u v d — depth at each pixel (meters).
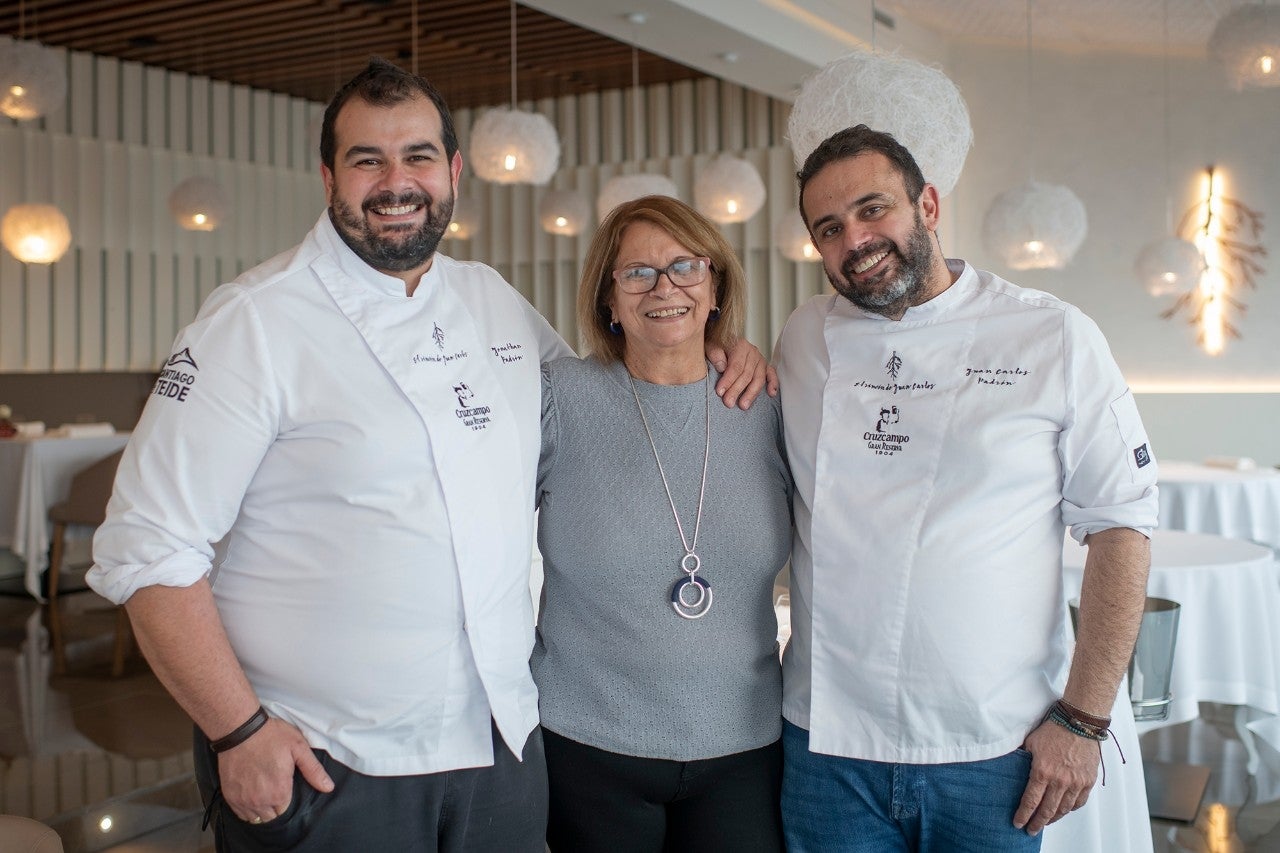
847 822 1.90
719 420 1.99
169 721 4.50
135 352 10.14
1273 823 3.54
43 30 9.05
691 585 1.89
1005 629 1.82
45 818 3.51
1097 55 8.62
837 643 1.90
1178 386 8.46
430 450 1.71
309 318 1.69
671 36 6.66
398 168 1.69
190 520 1.60
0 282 9.27
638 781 1.89
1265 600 3.67
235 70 10.41
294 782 1.65
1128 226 8.58
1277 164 8.13
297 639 1.68
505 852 1.81
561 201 9.13
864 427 1.92
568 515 1.95
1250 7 5.66
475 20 8.81
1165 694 3.19
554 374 2.03
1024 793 1.82
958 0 7.89
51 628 6.15
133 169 10.09
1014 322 1.88
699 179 7.72
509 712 1.79
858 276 1.87
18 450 6.88
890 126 2.18
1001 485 1.83
